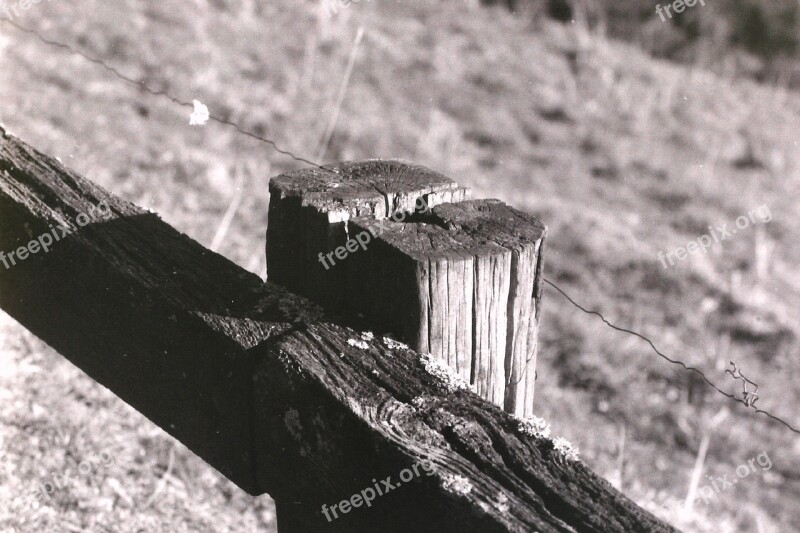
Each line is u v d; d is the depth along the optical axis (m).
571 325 5.70
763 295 6.60
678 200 7.66
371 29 9.12
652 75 9.85
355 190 1.99
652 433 5.04
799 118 9.95
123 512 3.15
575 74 9.39
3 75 6.01
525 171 7.54
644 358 5.59
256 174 6.11
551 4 10.93
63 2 7.49
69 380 3.65
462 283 1.80
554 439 1.57
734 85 10.52
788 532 4.57
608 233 6.79
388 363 1.76
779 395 5.64
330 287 1.94
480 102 8.39
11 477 3.07
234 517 3.37
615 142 8.33
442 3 10.38
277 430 1.83
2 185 2.40
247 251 5.14
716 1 11.02
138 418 3.61
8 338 3.73
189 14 8.06
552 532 1.39
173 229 2.26
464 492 1.47
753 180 8.49
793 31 11.02
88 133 5.70
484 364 1.91
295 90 7.43
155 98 6.50
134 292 2.08
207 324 1.92
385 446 1.58
